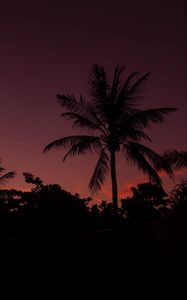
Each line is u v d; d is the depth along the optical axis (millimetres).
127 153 18000
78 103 18219
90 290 3908
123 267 4234
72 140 17891
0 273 4520
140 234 5039
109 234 5270
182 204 16719
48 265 4531
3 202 24859
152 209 25109
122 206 25516
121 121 18172
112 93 18109
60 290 3951
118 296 3771
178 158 15008
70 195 25484
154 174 17656
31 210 24375
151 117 17453
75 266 4395
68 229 24156
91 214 25016
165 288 3816
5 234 23359
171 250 4430
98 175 18250
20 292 4016
